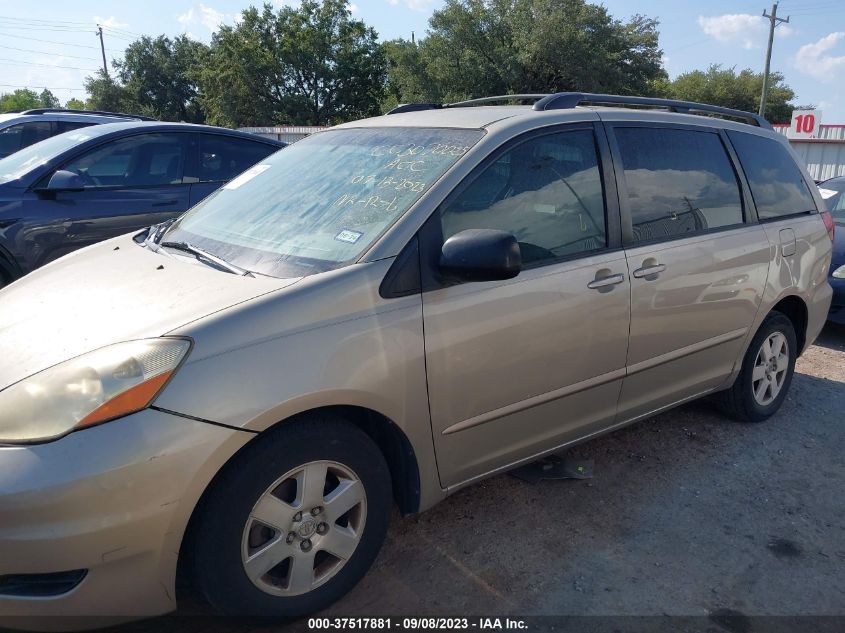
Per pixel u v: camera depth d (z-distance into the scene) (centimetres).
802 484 355
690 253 342
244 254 270
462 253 241
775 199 409
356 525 250
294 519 230
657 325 331
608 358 314
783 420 434
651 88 4428
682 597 265
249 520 219
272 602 231
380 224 259
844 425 430
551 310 285
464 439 273
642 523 315
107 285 262
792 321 441
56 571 192
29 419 198
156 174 598
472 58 4103
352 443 240
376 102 5138
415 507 268
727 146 387
